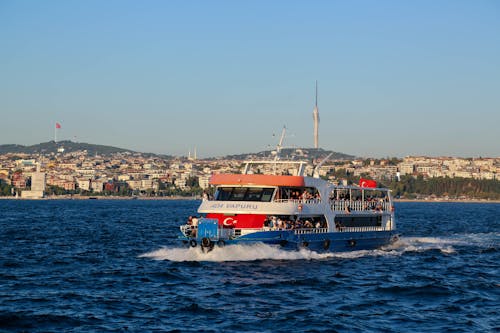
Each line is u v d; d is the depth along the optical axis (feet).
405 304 167.32
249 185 227.40
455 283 197.67
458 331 141.79
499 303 170.40
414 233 436.76
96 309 158.30
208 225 218.38
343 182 269.03
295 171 251.80
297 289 182.39
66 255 267.18
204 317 151.02
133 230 435.53
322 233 236.84
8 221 552.82
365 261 237.04
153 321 147.23
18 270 220.64
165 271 207.51
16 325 143.43
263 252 219.61
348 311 158.20
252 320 148.25
